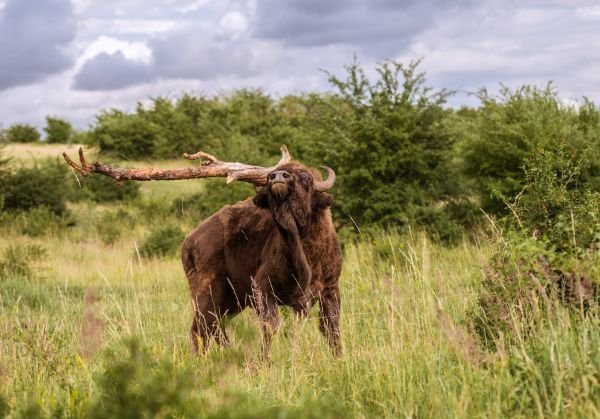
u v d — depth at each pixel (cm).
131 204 11475
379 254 4788
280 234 2486
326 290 2609
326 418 1552
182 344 2759
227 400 1617
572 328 1831
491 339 2031
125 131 17512
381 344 2202
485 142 5928
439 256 4503
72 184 12262
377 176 6169
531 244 2159
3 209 9981
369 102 6412
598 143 5397
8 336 2417
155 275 5462
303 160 7062
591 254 2114
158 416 1436
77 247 8012
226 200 8062
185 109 18625
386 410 1709
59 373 1980
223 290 2884
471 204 6234
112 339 2467
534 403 1612
